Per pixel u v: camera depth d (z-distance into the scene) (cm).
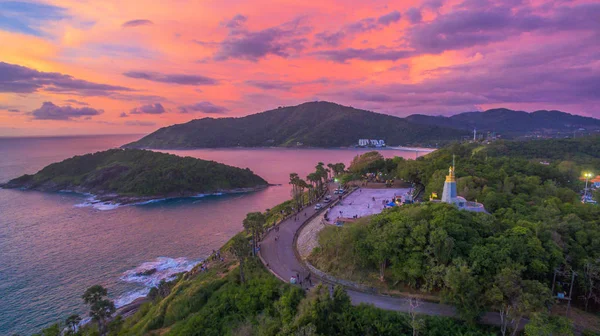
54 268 10762
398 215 6681
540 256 5409
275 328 5181
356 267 6644
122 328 7106
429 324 5000
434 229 5803
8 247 12550
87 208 19688
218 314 6138
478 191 8975
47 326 7825
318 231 8169
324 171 15562
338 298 5222
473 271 5181
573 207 8031
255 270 7112
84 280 9988
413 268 5578
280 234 9369
